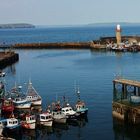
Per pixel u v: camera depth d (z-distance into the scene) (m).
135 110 73.25
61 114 78.75
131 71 147.00
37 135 72.62
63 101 97.50
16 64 185.62
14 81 133.50
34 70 161.00
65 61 189.88
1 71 155.00
